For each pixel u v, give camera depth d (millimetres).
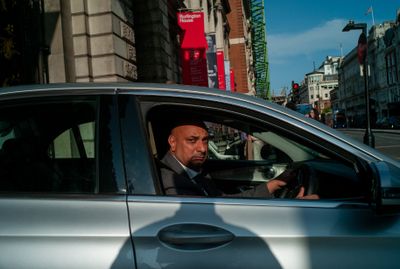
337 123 114062
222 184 3352
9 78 7246
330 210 1922
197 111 2125
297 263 1795
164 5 13859
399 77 93812
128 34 10219
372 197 1872
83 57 9117
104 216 1857
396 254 1829
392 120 67938
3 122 2098
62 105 2117
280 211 1910
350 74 130500
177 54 17516
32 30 7988
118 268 1768
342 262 1804
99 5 9234
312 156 2631
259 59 72625
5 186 1973
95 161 1978
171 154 2555
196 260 1784
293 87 19500
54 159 2043
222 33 31703
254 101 2133
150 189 1933
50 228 1830
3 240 1810
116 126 2023
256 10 67875
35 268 1761
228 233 1834
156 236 1816
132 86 2143
